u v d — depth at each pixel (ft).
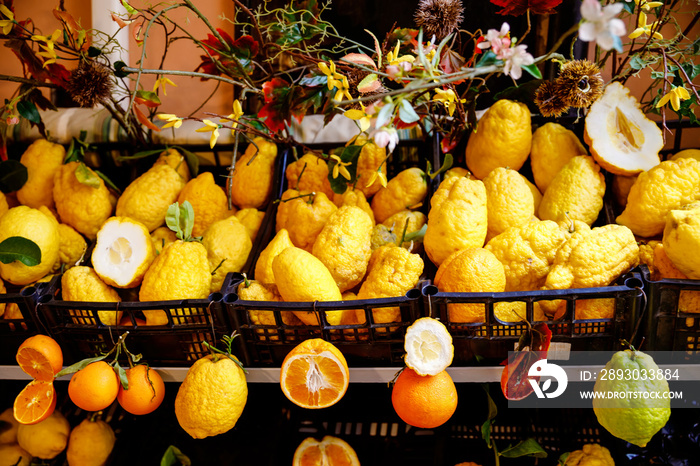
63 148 3.89
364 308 2.70
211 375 2.74
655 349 2.74
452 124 3.58
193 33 4.49
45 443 3.64
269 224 3.62
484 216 3.04
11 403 4.07
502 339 2.75
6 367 3.21
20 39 3.33
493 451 3.49
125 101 4.43
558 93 3.01
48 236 3.31
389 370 2.92
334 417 3.73
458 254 2.87
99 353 3.06
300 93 3.05
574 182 3.23
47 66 3.33
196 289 3.01
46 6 4.51
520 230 2.97
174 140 4.16
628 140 3.27
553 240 2.93
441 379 2.62
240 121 3.75
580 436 3.48
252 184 3.81
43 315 2.97
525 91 3.58
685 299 2.70
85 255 3.42
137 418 3.84
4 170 3.72
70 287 3.08
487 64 2.35
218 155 4.17
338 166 3.06
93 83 3.19
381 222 3.68
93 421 3.71
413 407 2.61
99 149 4.11
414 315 2.70
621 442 3.33
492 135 3.45
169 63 4.59
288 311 2.95
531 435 3.52
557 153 3.45
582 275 2.75
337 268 3.04
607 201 3.33
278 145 3.93
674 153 3.64
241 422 3.70
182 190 3.76
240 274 3.02
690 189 2.95
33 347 2.88
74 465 3.64
